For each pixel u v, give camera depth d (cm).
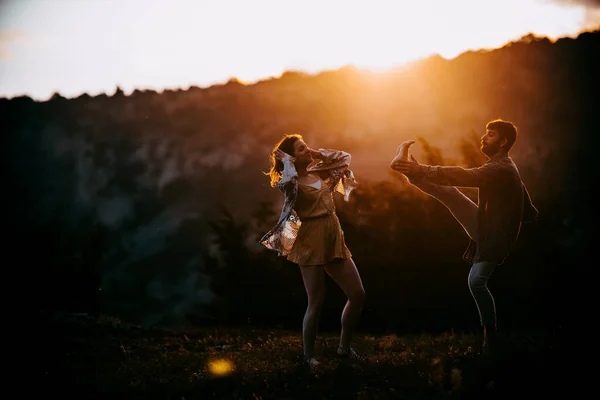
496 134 621
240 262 1198
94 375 614
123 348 780
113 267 3653
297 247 614
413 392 478
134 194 5647
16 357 749
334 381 512
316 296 609
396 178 1160
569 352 532
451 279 1067
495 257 609
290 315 1171
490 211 612
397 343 722
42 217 5322
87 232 1748
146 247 4159
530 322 958
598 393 452
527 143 4638
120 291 2928
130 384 571
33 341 835
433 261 1073
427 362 554
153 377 596
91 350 793
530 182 1605
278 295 1179
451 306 1062
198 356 700
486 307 622
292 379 533
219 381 539
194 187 5578
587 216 1146
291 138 630
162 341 880
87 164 6712
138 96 8331
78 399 539
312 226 611
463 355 576
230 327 1131
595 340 574
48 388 576
